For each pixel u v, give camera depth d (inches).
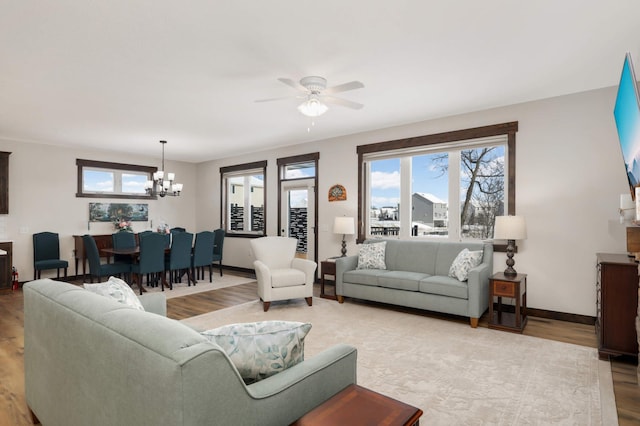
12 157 236.2
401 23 98.3
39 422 80.7
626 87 81.8
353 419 44.0
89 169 274.1
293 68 126.6
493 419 82.0
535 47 112.3
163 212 315.3
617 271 113.7
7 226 233.5
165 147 268.7
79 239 256.5
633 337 111.3
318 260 243.3
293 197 266.8
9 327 149.3
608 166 147.4
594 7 90.7
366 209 225.0
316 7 90.4
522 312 157.6
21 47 110.0
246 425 44.7
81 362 55.0
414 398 91.2
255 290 223.5
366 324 152.2
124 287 78.5
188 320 159.6
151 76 133.0
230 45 109.8
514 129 166.9
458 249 175.8
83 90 146.9
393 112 181.0
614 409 86.1
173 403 38.5
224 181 316.2
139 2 87.6
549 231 159.6
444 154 196.4
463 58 119.9
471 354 119.4
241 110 175.8
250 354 53.1
